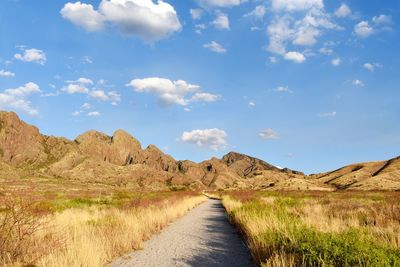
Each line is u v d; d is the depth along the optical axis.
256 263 8.73
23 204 8.50
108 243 9.84
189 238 13.11
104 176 194.12
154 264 8.77
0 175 153.00
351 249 6.80
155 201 26.27
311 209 19.25
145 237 12.77
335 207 20.09
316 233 8.44
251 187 156.12
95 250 8.38
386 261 6.26
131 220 13.72
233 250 10.71
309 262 6.79
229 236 13.75
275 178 196.88
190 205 33.44
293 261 7.06
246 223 13.56
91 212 20.20
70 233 10.52
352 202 23.14
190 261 9.14
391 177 109.75
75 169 197.38
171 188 123.06
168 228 16.36
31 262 7.36
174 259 9.36
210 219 21.31
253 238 10.34
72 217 15.43
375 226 12.77
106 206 25.66
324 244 7.30
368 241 7.89
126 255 9.84
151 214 16.53
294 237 8.38
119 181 188.88
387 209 15.38
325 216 15.70
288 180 128.12
